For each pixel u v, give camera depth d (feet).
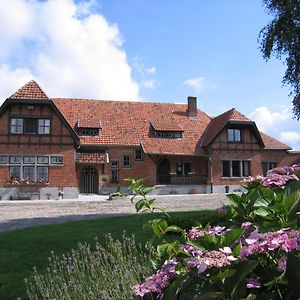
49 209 78.23
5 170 107.76
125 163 123.34
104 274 16.22
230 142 128.26
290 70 55.06
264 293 7.73
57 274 20.57
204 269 7.19
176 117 137.28
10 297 20.51
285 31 53.01
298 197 8.68
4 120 108.78
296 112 56.44
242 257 7.69
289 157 137.39
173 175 125.59
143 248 25.80
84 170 120.88
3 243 35.24
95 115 129.70
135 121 131.34
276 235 7.62
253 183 12.67
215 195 108.78
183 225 34.32
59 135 111.45
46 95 111.45
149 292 8.79
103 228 41.93
